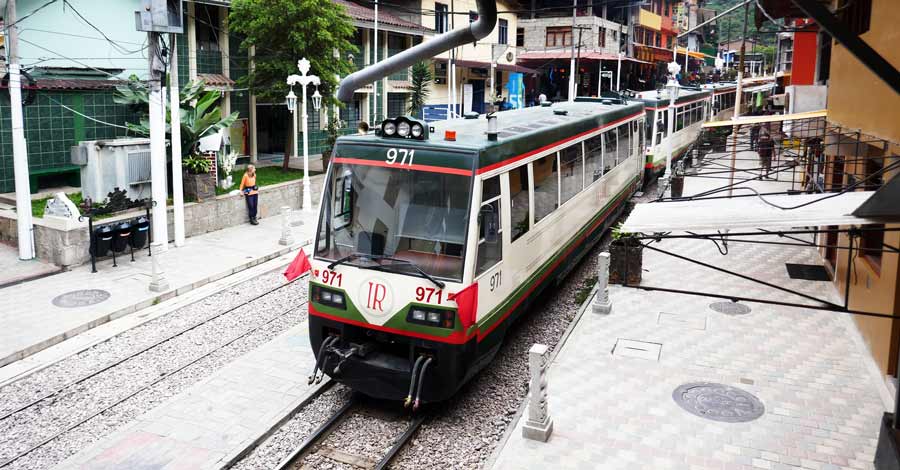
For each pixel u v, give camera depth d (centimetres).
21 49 1881
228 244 1708
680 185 2072
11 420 871
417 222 839
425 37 3538
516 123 1166
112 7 2075
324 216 889
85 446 812
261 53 2412
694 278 1368
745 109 4891
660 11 6356
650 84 6259
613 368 976
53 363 1036
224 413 866
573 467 736
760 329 1111
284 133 2895
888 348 905
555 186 1170
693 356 1012
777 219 679
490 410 898
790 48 4144
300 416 874
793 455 754
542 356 776
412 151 859
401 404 909
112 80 2022
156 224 1592
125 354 1071
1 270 1433
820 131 1501
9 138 1830
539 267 1098
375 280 836
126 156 1733
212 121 1930
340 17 2408
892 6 928
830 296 1243
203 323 1200
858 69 1112
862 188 1002
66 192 1912
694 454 758
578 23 4822
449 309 804
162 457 767
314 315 886
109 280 1400
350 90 1187
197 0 2275
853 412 844
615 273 1345
